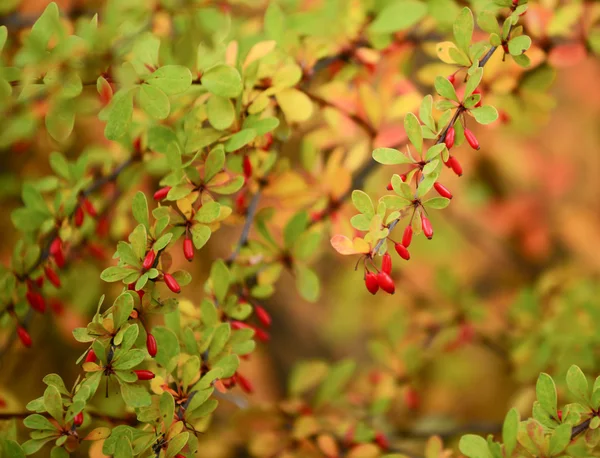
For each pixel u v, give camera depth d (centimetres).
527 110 105
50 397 89
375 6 107
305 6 110
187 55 105
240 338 95
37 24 94
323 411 120
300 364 117
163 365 93
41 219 101
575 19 103
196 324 97
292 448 112
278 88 96
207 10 105
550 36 104
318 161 105
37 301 99
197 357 92
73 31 104
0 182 115
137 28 102
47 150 117
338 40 105
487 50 93
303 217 101
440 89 91
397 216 89
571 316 117
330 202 104
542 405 91
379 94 104
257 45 97
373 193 111
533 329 118
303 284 101
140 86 93
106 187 108
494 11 101
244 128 95
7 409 103
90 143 118
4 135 104
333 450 108
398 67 109
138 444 90
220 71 94
